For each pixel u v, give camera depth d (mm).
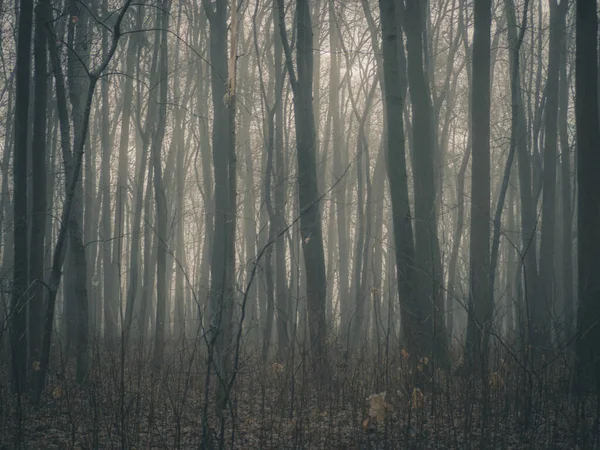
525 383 7293
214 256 15391
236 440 6949
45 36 10406
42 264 10297
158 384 9172
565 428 7215
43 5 10375
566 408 7820
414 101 11797
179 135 22359
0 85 23297
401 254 10430
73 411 7531
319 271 11398
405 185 10648
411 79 11828
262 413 7094
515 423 7344
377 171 23266
